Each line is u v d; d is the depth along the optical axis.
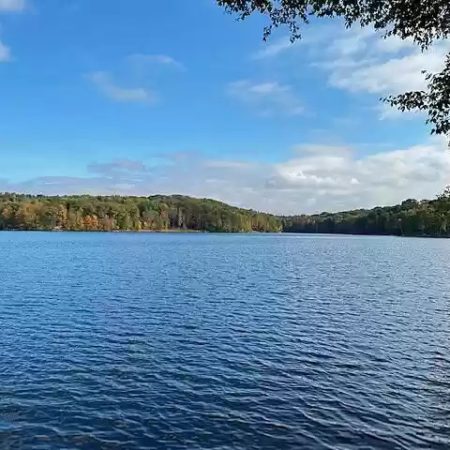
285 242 119.44
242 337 17.70
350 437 9.60
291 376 13.29
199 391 12.02
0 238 110.31
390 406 11.23
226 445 9.22
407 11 6.98
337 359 15.00
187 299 26.39
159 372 13.47
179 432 9.75
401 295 29.16
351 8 7.25
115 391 11.93
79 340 16.89
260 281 35.53
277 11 7.61
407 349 16.34
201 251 74.56
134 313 22.06
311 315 22.25
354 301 26.59
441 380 13.12
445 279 38.47
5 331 18.09
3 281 33.22
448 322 20.95
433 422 10.37
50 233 147.00
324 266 50.31
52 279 34.66
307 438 9.53
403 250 85.81
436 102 7.45
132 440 9.38
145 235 152.25
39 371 13.35
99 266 45.84
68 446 9.09
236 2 7.55
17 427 9.83
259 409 10.95
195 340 17.16
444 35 7.16
